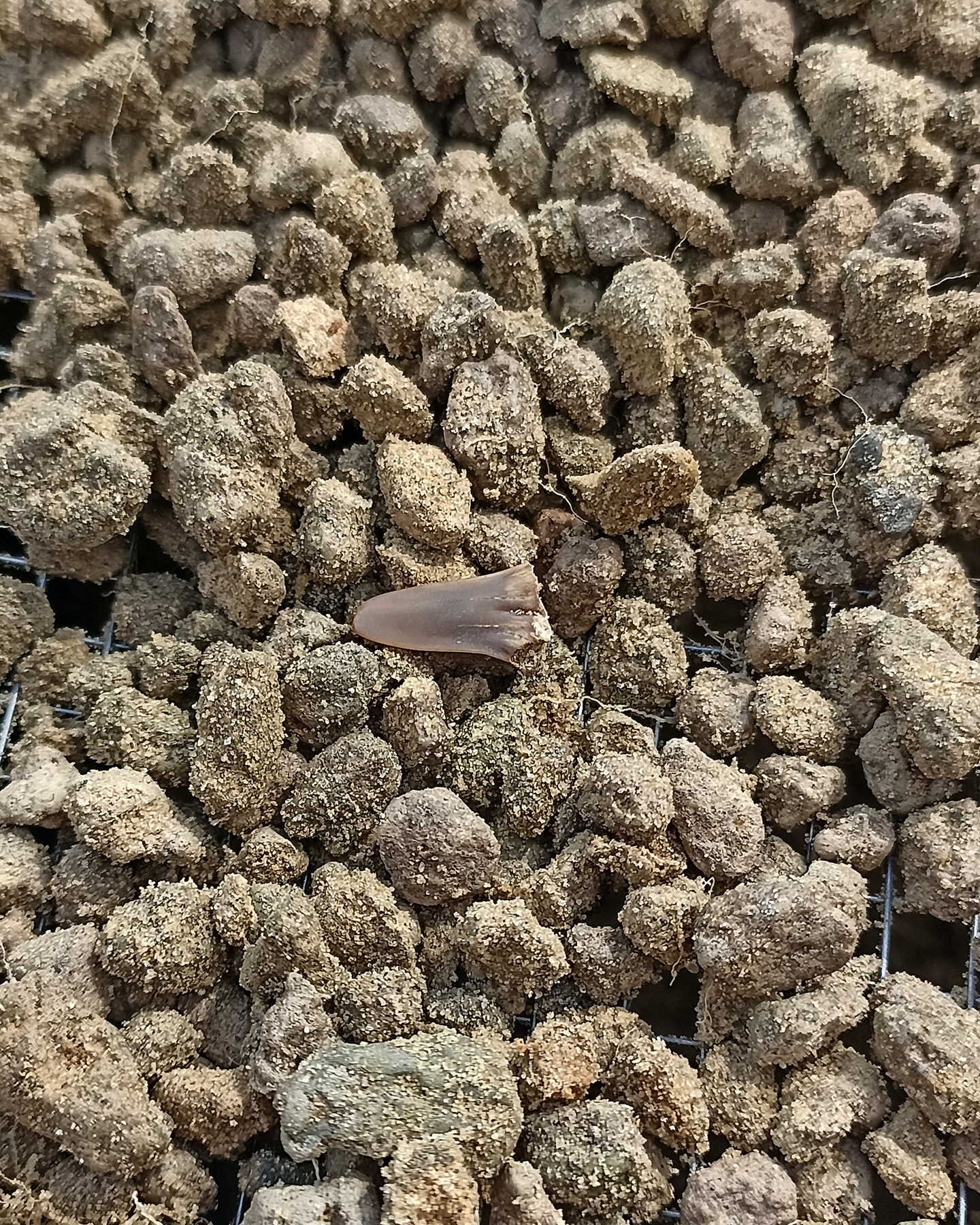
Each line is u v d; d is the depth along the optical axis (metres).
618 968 0.09
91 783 0.09
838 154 0.11
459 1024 0.09
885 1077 0.09
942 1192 0.09
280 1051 0.09
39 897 0.10
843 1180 0.09
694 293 0.11
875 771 0.10
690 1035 0.10
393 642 0.10
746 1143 0.09
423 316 0.11
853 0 0.11
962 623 0.10
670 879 0.10
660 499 0.10
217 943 0.09
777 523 0.11
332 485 0.10
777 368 0.11
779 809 0.10
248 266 0.11
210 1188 0.09
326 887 0.09
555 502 0.11
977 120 0.11
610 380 0.11
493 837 0.10
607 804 0.10
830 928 0.09
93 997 0.09
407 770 0.10
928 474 0.10
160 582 0.11
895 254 0.11
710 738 0.10
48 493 0.10
